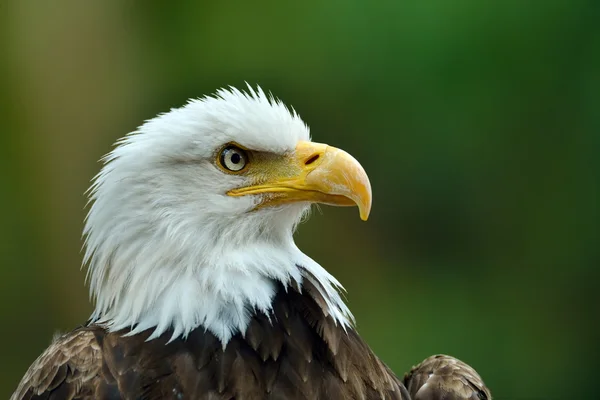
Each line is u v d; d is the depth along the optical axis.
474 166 15.69
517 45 14.88
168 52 16.05
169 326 5.98
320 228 17.00
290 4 15.62
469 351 16.06
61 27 14.91
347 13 15.27
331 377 5.98
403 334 16.25
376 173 16.16
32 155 15.19
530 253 16.19
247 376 5.79
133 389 5.70
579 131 15.24
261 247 6.40
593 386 15.79
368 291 16.77
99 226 6.34
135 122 15.59
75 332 6.21
